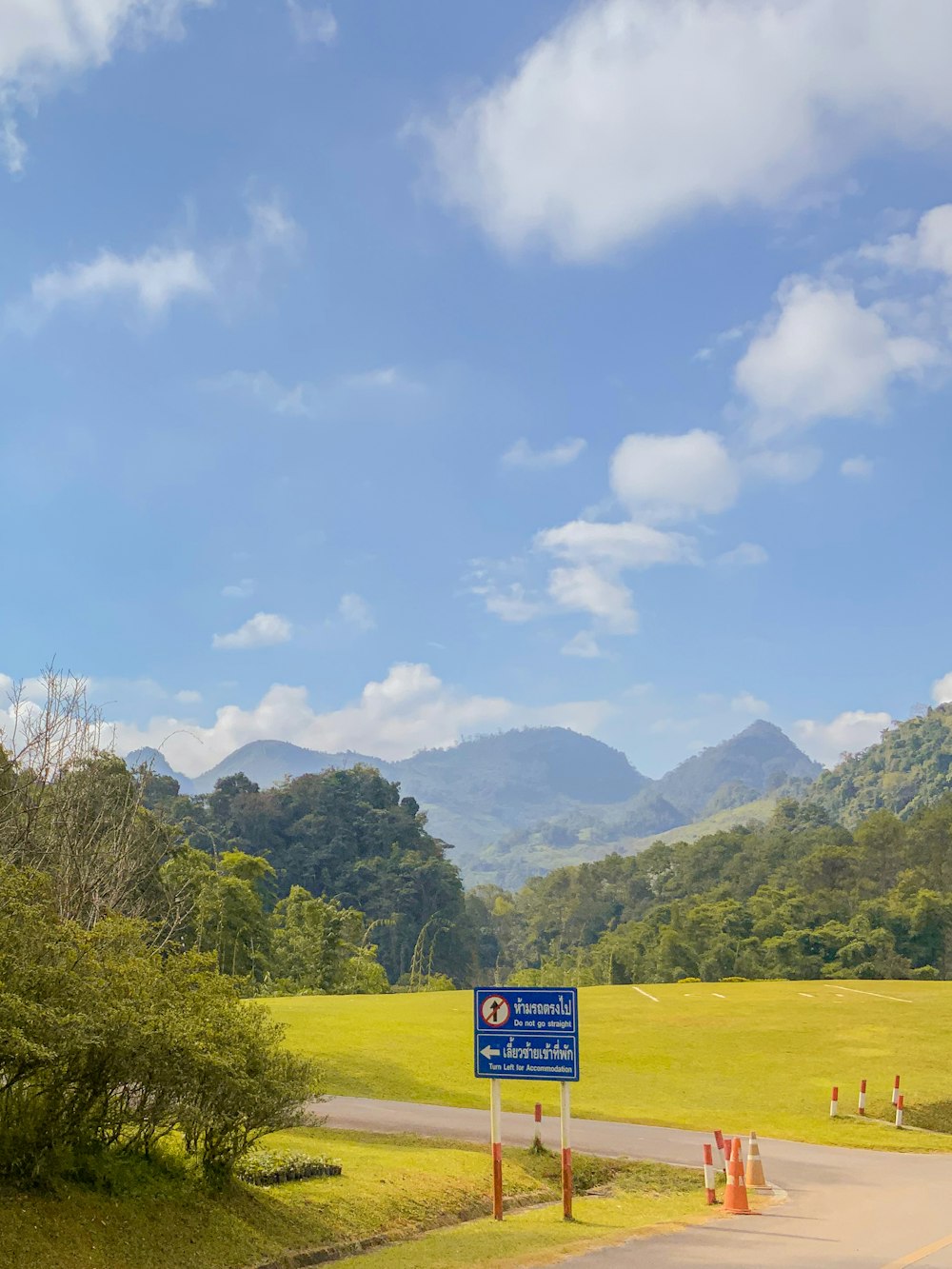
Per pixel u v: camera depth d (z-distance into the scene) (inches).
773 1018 1779.0
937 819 6481.3
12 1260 409.4
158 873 1572.3
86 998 476.4
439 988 4527.6
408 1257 538.9
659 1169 847.1
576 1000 668.1
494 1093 677.3
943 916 5078.7
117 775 1045.8
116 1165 505.0
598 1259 535.5
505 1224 639.8
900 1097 1167.0
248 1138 568.4
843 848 6279.5
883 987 2266.2
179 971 566.3
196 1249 483.2
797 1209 707.4
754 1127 1133.7
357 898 6855.3
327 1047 1422.2
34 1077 474.6
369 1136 885.2
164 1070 509.0
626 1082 1353.3
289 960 3378.4
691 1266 514.9
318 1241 550.6
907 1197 756.6
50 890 585.6
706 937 5319.9
